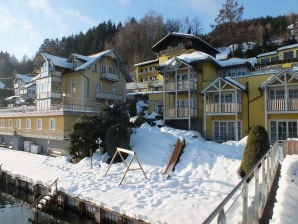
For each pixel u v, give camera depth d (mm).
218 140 25109
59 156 24141
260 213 5734
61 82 35281
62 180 15492
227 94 24188
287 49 39000
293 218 4883
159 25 73562
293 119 21141
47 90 34750
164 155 17984
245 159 13359
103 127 20906
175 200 11164
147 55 67188
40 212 14367
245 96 23938
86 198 12336
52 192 14477
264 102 22625
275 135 21953
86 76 33719
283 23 72188
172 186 13211
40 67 37688
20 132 32656
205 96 24719
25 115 31344
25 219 13969
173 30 75375
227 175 14070
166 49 41812
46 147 28641
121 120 21844
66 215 13547
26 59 108375
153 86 42031
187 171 15391
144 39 71000
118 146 18922
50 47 95000
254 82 23516
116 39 76812
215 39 61688
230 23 60969
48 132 27594
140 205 10773
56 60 34656
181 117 25938
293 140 12477
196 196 11594
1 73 99750
